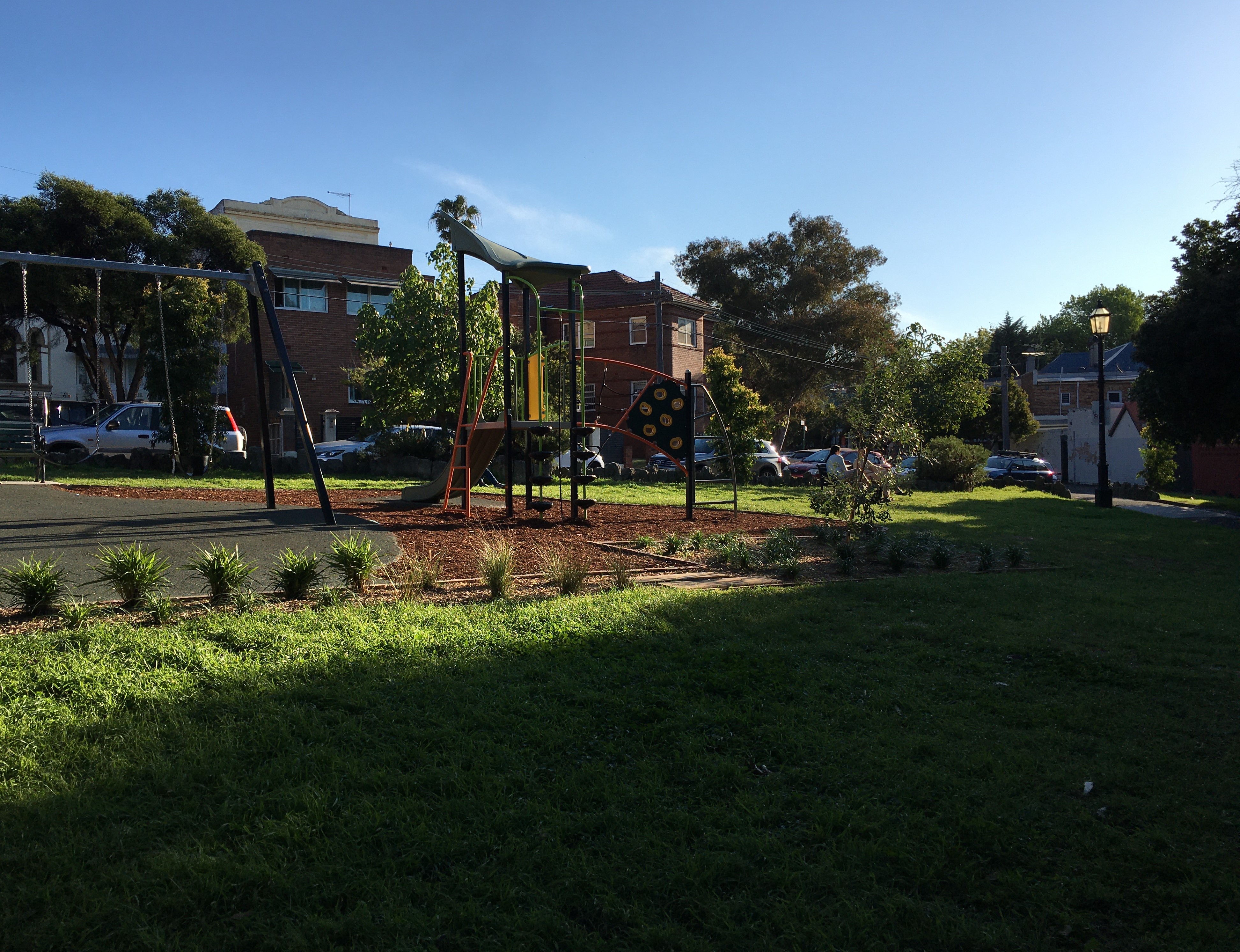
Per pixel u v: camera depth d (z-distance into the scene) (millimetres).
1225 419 23141
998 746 4355
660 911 2885
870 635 6344
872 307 54531
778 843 3334
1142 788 3934
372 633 5648
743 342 55844
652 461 28984
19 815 3199
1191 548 13461
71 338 29891
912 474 12719
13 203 26734
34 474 15875
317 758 3779
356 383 27453
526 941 2674
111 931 2615
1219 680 5551
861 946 2762
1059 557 11641
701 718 4484
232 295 31484
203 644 5156
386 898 2844
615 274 43844
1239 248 23859
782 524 14305
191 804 3363
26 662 4645
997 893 3068
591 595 7484
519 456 21297
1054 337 95625
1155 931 2898
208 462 19125
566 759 3996
